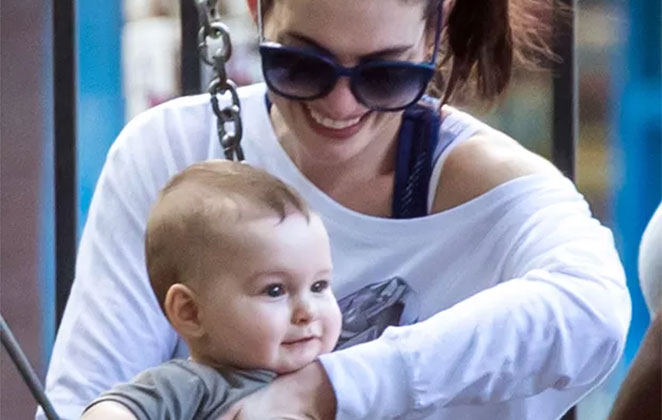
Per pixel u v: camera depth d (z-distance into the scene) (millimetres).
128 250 4508
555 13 5168
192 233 3893
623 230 11117
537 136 9219
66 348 4445
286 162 4410
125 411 3686
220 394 3805
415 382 3893
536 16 4918
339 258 4379
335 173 4387
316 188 4375
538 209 4340
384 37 4000
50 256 9664
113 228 4535
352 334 4359
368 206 4430
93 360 4391
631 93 11023
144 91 10211
